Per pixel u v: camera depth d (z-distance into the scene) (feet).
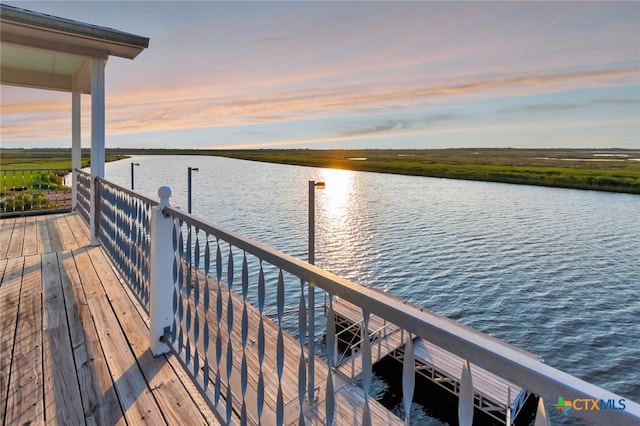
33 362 6.68
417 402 17.31
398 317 2.49
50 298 9.54
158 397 5.82
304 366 3.63
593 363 21.53
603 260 34.24
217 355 5.15
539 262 36.04
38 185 23.57
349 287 2.91
